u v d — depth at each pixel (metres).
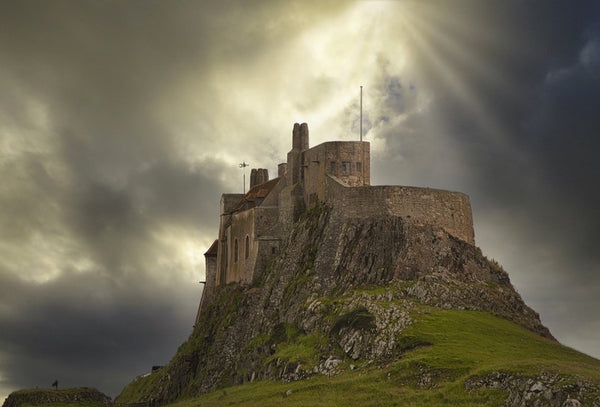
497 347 147.88
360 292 171.88
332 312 169.62
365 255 178.62
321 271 183.12
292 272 189.62
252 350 180.62
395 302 165.88
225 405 156.12
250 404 150.62
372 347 155.25
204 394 185.75
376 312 162.25
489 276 179.38
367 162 197.25
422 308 163.62
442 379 138.12
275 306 187.50
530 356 143.62
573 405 120.38
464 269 177.62
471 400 129.75
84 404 169.00
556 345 155.12
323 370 156.62
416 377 140.75
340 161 195.62
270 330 182.00
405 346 151.12
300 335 171.88
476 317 162.75
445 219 183.62
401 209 181.75
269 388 159.25
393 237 178.38
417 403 132.50
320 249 186.00
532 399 124.62
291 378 159.12
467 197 188.50
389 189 182.38
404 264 174.75
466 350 145.50
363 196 183.38
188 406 165.25
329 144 196.25
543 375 127.44
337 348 160.62
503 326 161.12
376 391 140.25
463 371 138.00
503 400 127.62
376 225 180.88
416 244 177.50
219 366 191.62
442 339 150.88
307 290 181.88
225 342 194.38
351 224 182.88
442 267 176.38
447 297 167.88
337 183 189.50
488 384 131.38
